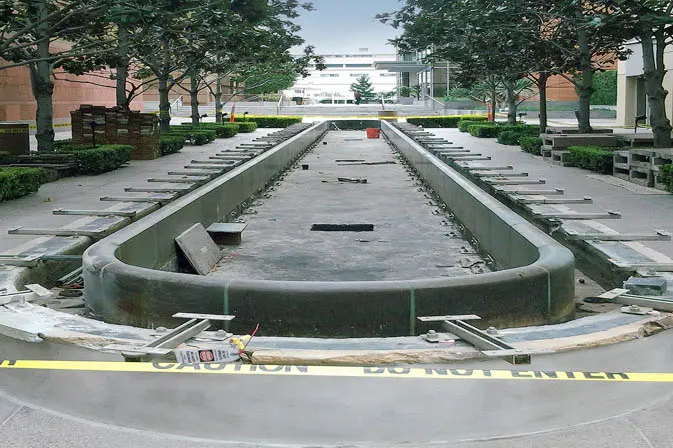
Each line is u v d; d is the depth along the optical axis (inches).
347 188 781.9
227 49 1184.8
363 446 172.6
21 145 865.5
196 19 971.9
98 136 996.6
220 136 1566.2
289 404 191.8
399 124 1994.3
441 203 663.1
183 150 1190.9
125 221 449.1
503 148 1195.3
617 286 312.8
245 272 433.1
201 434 178.4
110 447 173.2
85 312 292.4
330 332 241.3
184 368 212.4
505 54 1095.0
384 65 2957.7
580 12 901.2
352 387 200.5
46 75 868.0
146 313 256.2
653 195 582.9
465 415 186.2
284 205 671.1
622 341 229.3
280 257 468.8
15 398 200.2
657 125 794.2
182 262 440.8
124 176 792.9
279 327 242.4
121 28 863.1
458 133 1692.9
